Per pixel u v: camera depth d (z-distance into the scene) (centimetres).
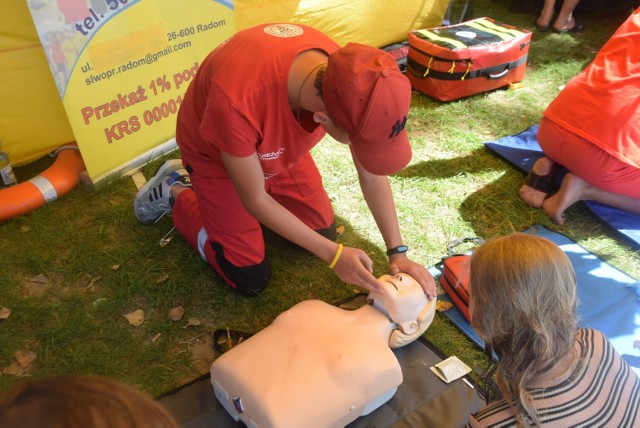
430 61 352
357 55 124
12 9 251
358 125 124
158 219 253
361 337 164
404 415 171
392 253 186
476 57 346
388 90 121
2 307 211
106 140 271
